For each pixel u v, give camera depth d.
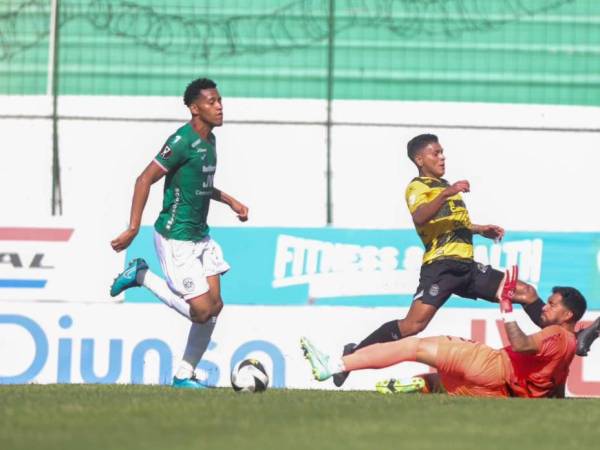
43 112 40.81
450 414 24.59
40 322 37.12
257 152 40.62
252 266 37.53
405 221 40.41
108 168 40.62
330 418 23.58
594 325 32.06
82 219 37.53
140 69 41.41
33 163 40.66
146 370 36.94
